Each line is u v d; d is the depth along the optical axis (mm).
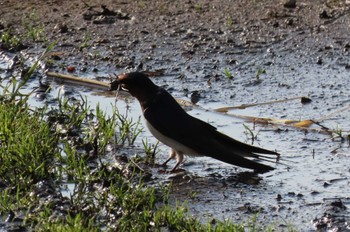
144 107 11203
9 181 10453
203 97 13969
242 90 14258
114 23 17562
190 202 10039
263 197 10180
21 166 10688
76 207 9648
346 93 13930
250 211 9727
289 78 14766
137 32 17094
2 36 16641
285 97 13844
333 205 9789
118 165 10898
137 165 10922
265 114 13141
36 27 17312
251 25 17234
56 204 9789
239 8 18219
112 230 9102
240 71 15156
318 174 10844
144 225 9172
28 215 9500
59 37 16891
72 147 11539
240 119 12953
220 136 11086
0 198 9898
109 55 16000
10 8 18469
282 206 9859
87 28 17328
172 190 10414
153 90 11234
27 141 11281
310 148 11734
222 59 15727
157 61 15695
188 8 18328
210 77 14883
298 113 13141
